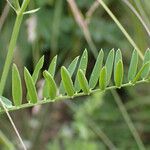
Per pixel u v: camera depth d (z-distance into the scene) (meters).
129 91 0.62
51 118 0.68
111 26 0.63
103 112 0.61
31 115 0.61
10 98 0.58
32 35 0.42
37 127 0.57
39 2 0.51
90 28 0.62
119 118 0.61
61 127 0.66
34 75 0.25
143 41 0.38
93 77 0.25
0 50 0.56
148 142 0.64
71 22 0.59
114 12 0.58
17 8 0.26
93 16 0.62
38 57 0.49
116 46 0.63
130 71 0.26
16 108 0.25
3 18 0.43
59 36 0.59
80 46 0.59
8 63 0.26
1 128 0.60
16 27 0.26
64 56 0.58
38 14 0.58
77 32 0.58
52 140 0.64
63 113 0.70
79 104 0.64
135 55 0.26
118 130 0.61
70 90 0.25
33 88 0.25
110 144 0.56
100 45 0.63
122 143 0.60
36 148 0.57
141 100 0.61
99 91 0.25
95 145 0.55
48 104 0.55
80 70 0.24
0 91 0.26
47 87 0.25
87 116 0.57
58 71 0.55
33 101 0.25
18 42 0.56
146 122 0.62
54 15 0.55
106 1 0.56
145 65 0.25
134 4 0.37
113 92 0.47
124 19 0.58
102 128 0.61
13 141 0.58
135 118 0.62
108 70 0.25
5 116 0.60
